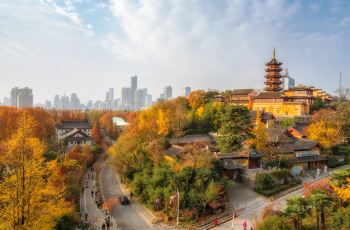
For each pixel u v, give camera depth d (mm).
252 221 40656
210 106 85688
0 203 21141
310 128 72125
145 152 63062
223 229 39250
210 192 44000
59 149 72812
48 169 23844
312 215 35438
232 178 55344
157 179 49281
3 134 70125
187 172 47344
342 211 33344
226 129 63125
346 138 73688
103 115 166375
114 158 65375
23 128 22172
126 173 61625
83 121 128625
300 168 60438
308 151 64000
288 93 109250
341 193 35188
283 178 52969
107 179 68125
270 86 118375
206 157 51531
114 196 56344
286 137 68125
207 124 80500
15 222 20219
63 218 30266
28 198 20828
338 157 67312
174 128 73688
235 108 64875
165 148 65688
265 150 58844
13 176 20781
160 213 46312
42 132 78625
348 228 30938
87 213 46844
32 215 21078
